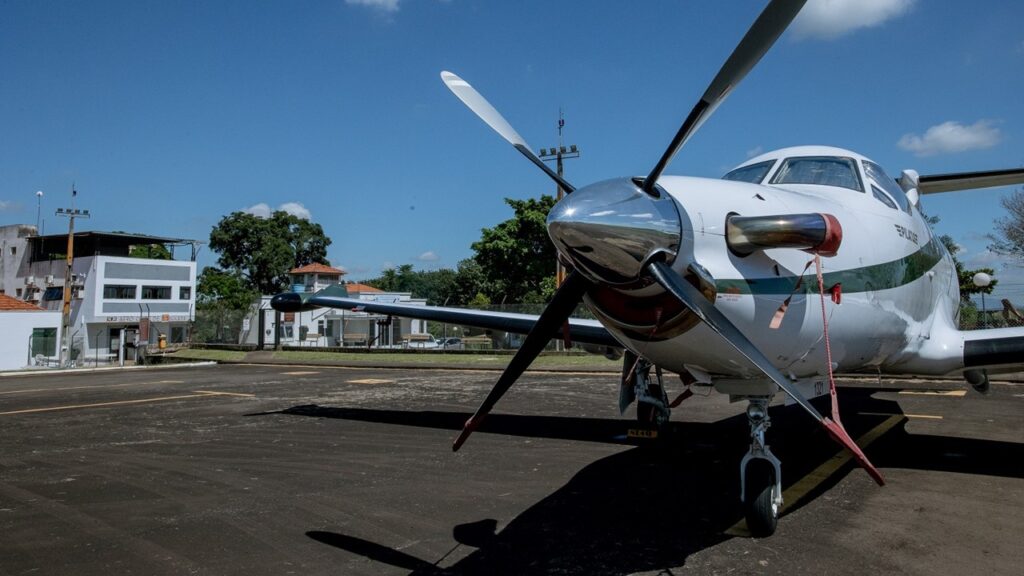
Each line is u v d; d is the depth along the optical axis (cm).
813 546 363
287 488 506
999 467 545
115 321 3872
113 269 3912
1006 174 766
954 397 1016
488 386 1297
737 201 365
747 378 399
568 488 496
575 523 411
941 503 441
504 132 439
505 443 679
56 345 2792
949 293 670
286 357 2419
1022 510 425
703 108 329
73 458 638
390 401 1058
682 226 337
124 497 488
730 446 652
